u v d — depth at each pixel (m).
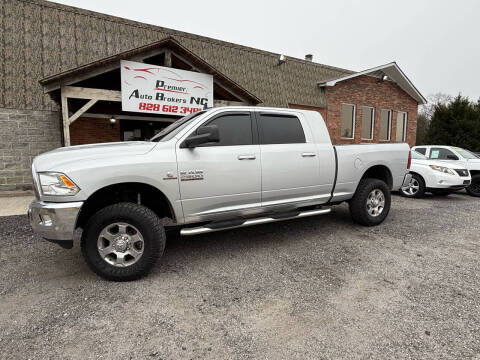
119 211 2.81
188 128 3.27
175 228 3.48
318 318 2.27
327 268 3.20
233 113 3.54
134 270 2.86
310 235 4.33
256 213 3.68
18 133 7.98
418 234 4.42
